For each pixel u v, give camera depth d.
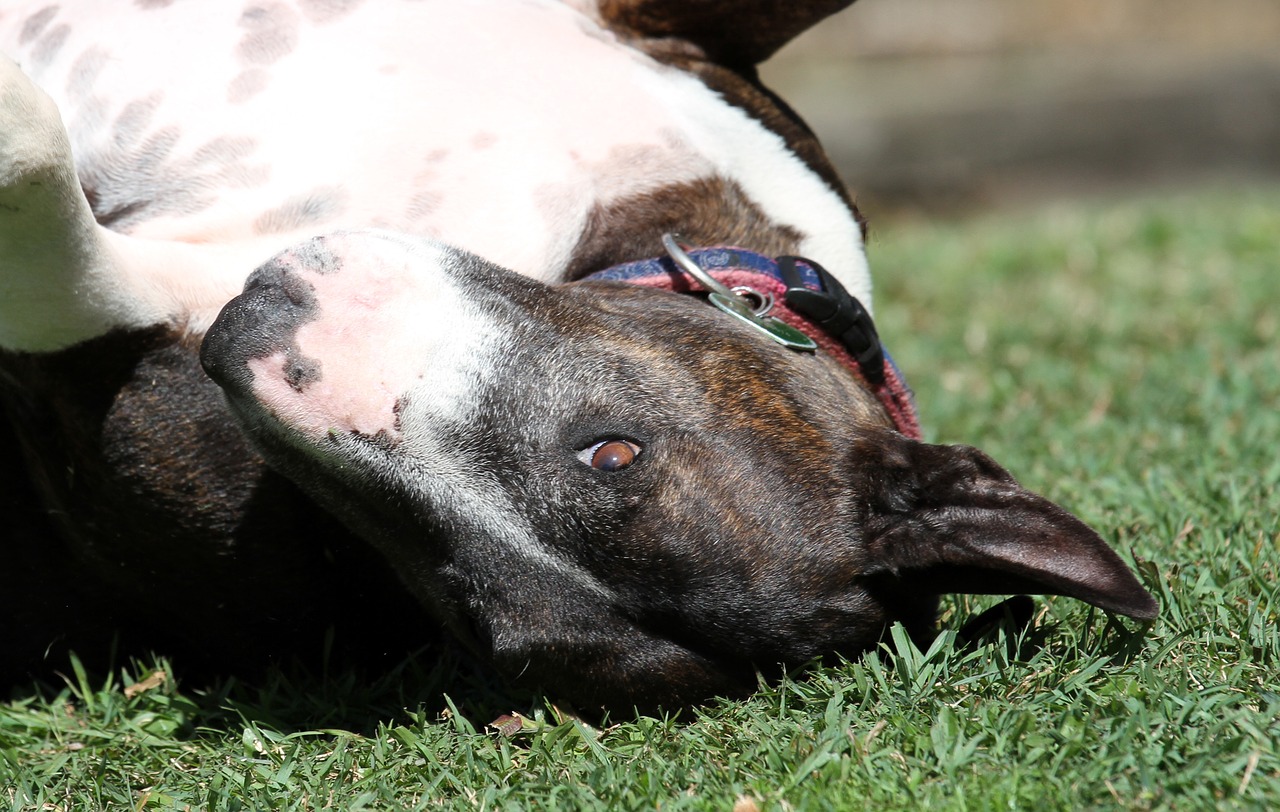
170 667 6.43
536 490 5.14
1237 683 5.32
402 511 5.19
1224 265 12.90
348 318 5.09
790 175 7.02
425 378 5.09
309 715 6.03
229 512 5.79
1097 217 15.80
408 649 6.30
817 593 5.36
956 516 5.39
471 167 6.17
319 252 5.18
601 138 6.47
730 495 5.27
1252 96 24.44
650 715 5.48
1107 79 24.48
